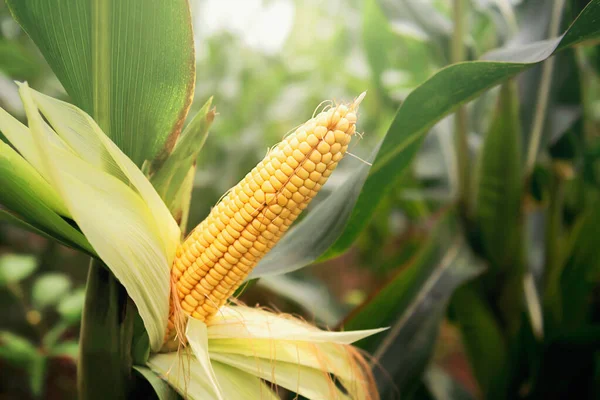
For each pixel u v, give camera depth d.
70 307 0.86
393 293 0.68
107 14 0.46
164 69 0.48
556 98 0.84
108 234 0.44
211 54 1.69
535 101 0.81
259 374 0.50
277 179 0.44
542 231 1.08
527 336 0.83
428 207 1.16
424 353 0.66
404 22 0.91
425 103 0.50
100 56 0.47
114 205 0.45
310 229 0.58
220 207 0.47
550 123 0.83
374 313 0.67
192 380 0.48
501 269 0.80
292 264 0.56
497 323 0.82
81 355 0.49
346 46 1.87
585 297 0.84
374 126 1.54
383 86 1.24
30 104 0.40
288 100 1.67
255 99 1.74
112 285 0.48
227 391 0.49
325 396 0.52
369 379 0.62
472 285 0.81
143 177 0.46
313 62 1.98
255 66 1.80
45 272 1.31
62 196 0.41
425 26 0.90
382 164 0.57
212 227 0.47
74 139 0.45
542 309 0.84
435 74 0.48
